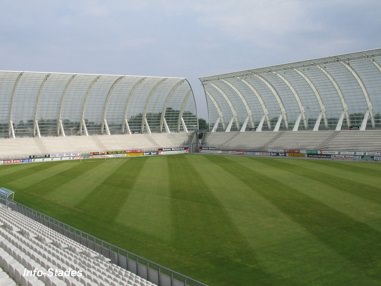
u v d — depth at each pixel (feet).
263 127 280.10
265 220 86.33
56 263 53.11
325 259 63.21
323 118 241.14
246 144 269.85
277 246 69.97
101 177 155.74
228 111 296.51
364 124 217.56
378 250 66.08
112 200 111.14
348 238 72.54
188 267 62.44
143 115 298.76
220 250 69.21
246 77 248.93
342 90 219.41
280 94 252.01
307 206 96.89
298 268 60.23
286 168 172.04
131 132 300.20
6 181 152.25
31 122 262.67
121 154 271.28
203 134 311.88
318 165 180.75
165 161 222.48
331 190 115.34
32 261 49.52
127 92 278.67
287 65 216.95
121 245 73.56
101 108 280.51
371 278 55.88
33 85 243.19
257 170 167.43
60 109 265.54
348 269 59.11
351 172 152.25
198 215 92.58
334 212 90.17
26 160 237.25
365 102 214.69
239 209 96.73
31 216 91.15
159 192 120.88
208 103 307.17
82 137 276.82
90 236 70.23
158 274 53.98
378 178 134.92
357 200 101.14
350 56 189.26
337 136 225.56
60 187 134.31
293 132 251.80
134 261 58.85
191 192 119.55
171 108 306.14
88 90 263.70
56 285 41.65
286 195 110.63
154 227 84.02
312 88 230.89
